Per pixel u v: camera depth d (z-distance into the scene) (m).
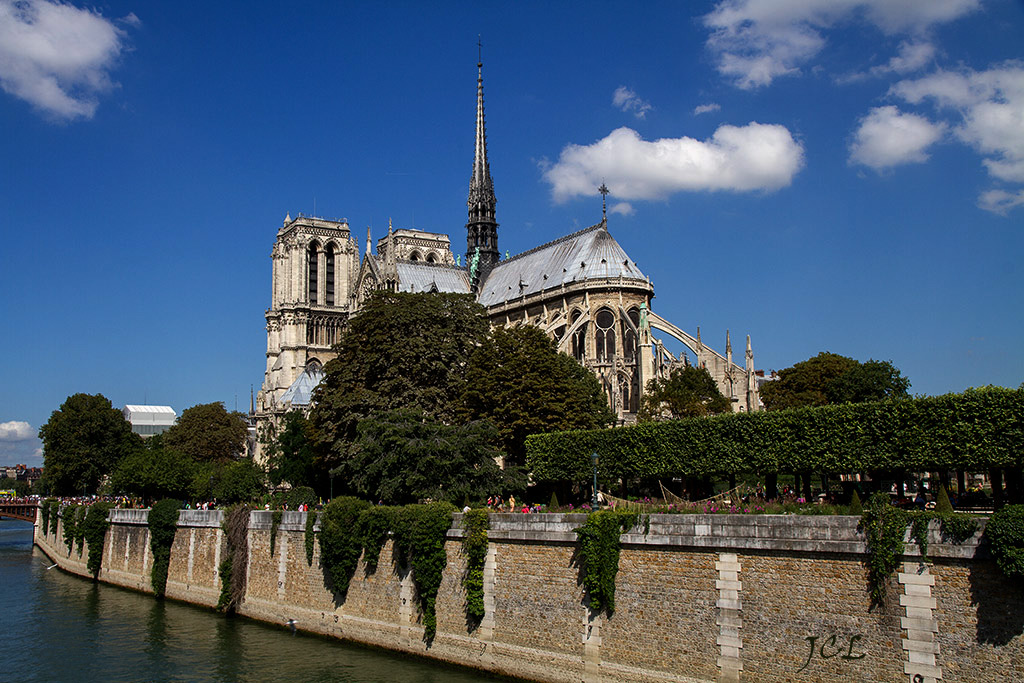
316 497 96.25
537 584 49.62
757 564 41.06
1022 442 48.44
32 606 84.06
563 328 142.38
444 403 91.06
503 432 84.56
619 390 130.12
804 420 57.25
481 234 186.75
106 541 103.25
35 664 61.00
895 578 37.31
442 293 100.69
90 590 94.56
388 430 71.00
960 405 50.53
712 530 42.47
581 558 47.53
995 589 34.97
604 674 45.75
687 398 108.00
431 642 55.38
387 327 94.44
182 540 85.88
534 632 49.47
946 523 36.06
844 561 38.69
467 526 53.50
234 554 76.19
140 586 92.25
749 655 40.88
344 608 63.25
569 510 55.84
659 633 43.94
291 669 56.22
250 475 118.38
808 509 43.59
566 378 90.00
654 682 43.72
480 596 52.41
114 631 71.06
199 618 75.19
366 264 189.12
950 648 35.78
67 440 153.75
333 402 92.62
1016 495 52.16
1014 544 33.78
